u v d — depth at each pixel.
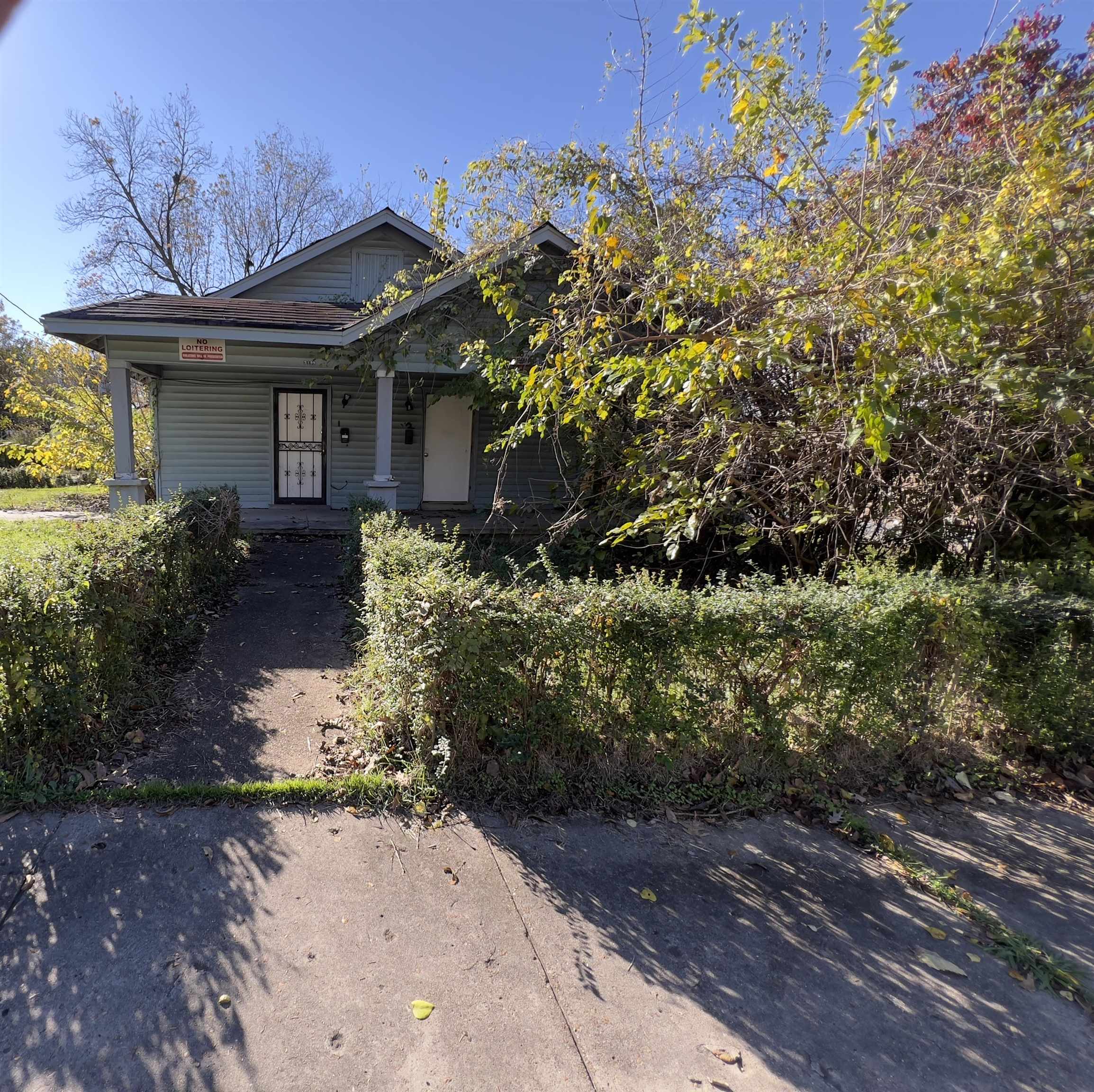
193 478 12.16
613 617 3.57
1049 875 3.20
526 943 2.52
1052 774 4.24
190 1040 2.05
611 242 4.31
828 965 2.53
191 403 11.98
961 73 4.99
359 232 12.67
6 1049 1.99
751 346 3.68
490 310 9.18
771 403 5.41
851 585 4.32
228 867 2.82
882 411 3.13
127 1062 1.97
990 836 3.51
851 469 4.88
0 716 3.39
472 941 2.52
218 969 2.31
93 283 25.72
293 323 8.77
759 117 3.75
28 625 3.36
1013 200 3.70
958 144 4.92
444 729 3.55
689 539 4.52
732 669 3.80
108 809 3.16
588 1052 2.09
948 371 3.75
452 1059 2.04
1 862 2.77
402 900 2.71
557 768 3.58
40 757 3.41
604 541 5.17
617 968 2.44
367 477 12.78
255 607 6.64
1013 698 4.31
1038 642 4.29
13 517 12.08
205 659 5.17
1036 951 2.63
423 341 9.20
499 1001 2.26
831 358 4.40
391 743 3.73
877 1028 2.26
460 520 11.82
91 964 2.30
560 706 3.57
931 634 4.06
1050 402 3.52
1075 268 3.54
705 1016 2.26
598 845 3.16
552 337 5.86
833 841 3.35
